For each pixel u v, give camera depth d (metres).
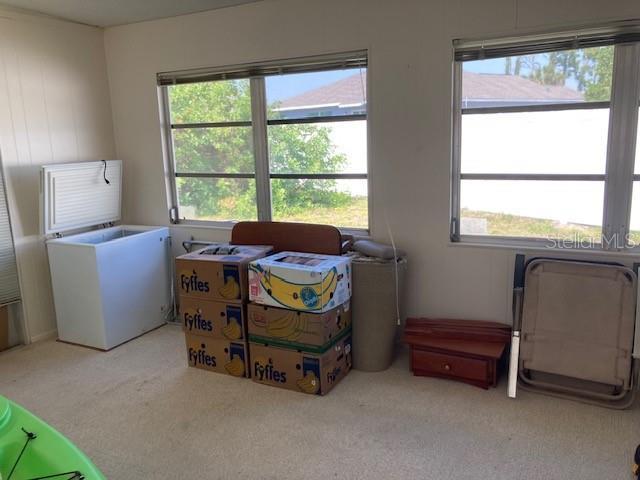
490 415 2.68
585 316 2.77
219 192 4.14
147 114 4.23
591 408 2.72
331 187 3.68
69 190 3.80
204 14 3.82
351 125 3.53
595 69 2.82
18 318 3.83
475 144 3.20
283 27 3.56
